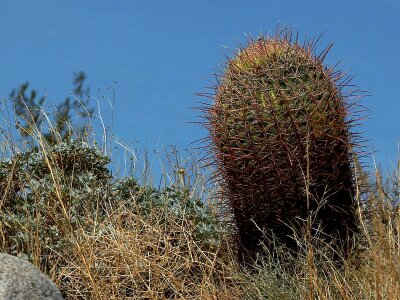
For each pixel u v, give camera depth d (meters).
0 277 3.85
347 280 4.90
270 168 5.11
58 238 5.55
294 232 5.06
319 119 5.07
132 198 5.96
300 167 5.05
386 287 4.27
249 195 5.23
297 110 5.04
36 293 3.88
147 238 5.63
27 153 6.21
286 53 5.24
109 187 6.19
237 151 5.18
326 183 5.14
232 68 5.32
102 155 6.59
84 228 5.60
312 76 5.14
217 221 5.86
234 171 5.23
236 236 5.61
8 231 5.58
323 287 4.97
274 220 5.24
